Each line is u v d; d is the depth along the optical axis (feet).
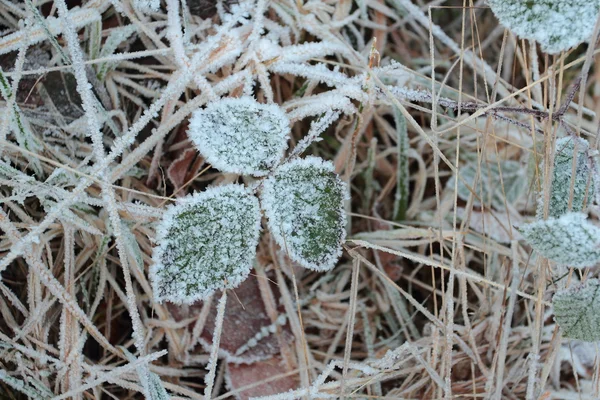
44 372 1.60
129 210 1.60
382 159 1.80
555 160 1.54
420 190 1.80
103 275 1.65
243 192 1.52
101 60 1.58
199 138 1.50
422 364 1.60
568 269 1.59
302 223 1.53
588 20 1.45
